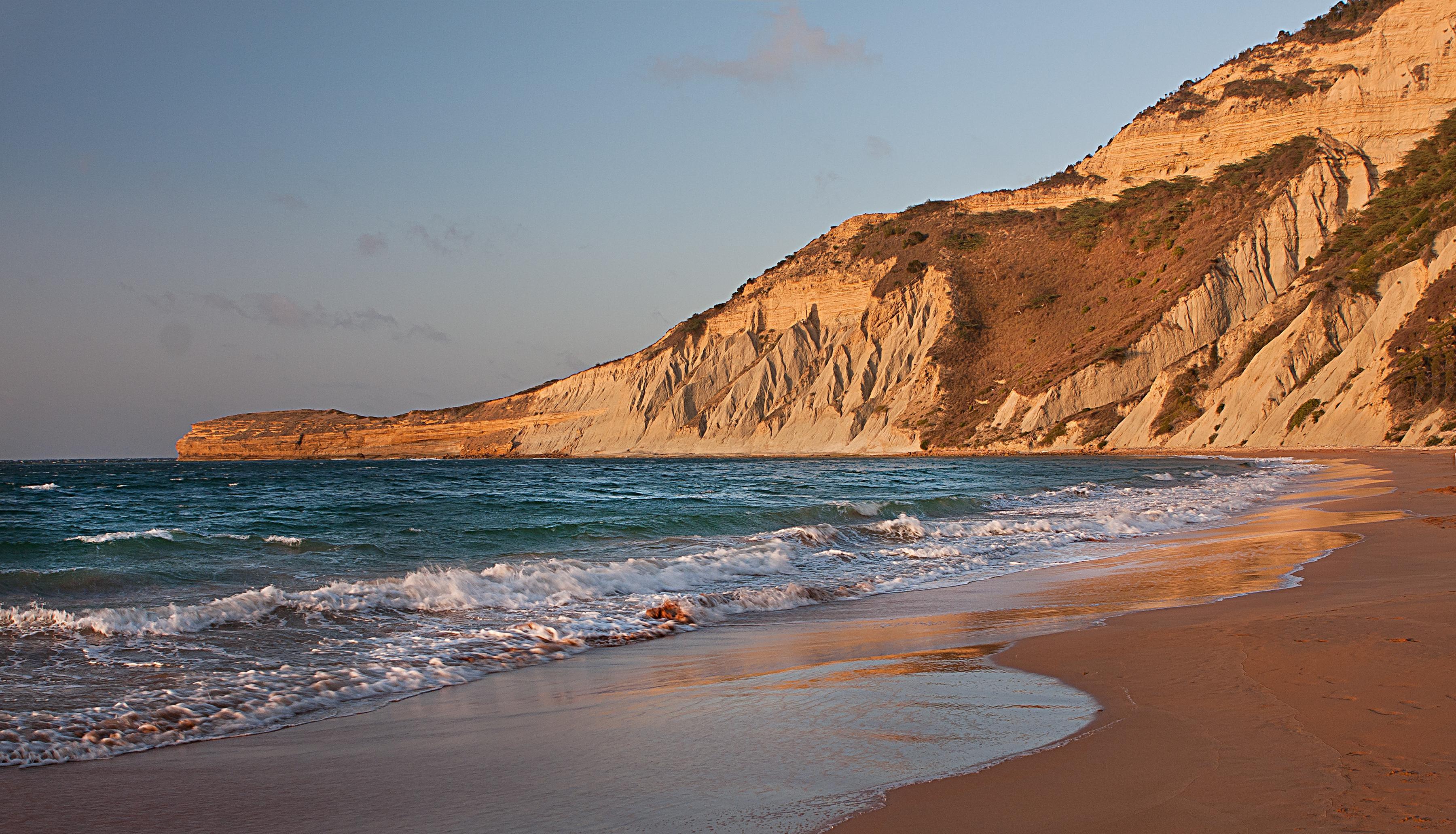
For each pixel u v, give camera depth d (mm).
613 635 10008
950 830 4000
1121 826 3936
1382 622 7930
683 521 20234
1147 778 4523
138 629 9180
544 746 5723
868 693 6758
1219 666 6758
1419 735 4922
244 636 9234
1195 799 4203
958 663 7773
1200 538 18453
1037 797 4348
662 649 9383
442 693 7602
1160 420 74875
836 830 4055
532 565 13414
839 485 41031
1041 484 38156
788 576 14414
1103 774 4613
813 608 11922
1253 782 4359
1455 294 57219
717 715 6332
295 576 13148
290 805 4762
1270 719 5336
